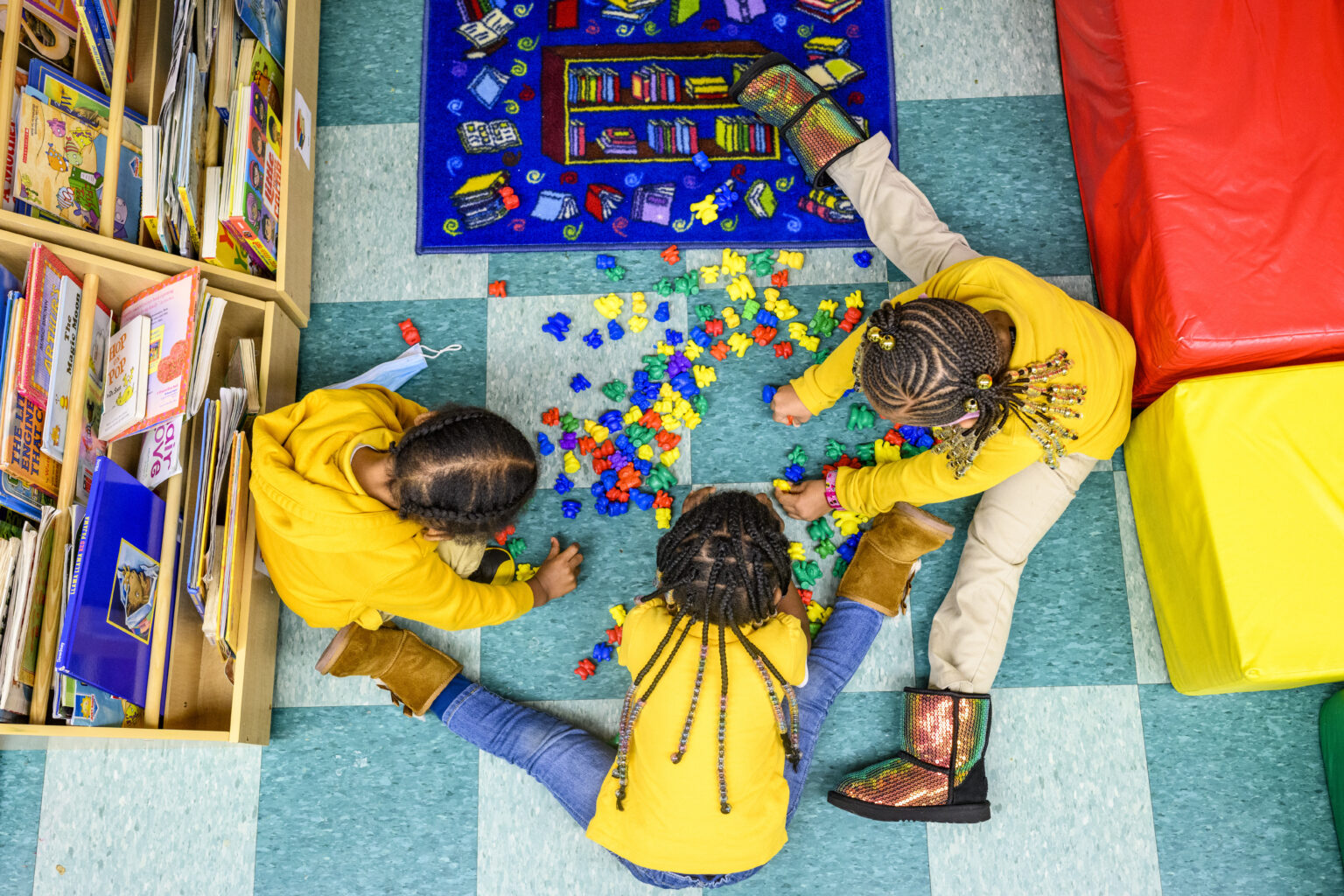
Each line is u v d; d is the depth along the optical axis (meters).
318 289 1.87
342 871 1.66
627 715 1.35
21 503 1.38
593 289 1.85
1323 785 1.64
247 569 1.51
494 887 1.65
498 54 1.96
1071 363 1.31
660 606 1.34
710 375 1.79
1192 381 1.46
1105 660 1.70
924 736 1.57
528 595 1.62
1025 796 1.66
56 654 1.36
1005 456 1.39
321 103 1.95
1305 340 1.44
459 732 1.63
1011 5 1.96
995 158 1.91
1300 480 1.42
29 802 1.67
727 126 1.90
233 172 1.56
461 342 1.84
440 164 1.91
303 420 1.45
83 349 1.49
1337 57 1.54
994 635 1.60
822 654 1.63
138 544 1.43
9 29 1.43
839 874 1.64
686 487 1.77
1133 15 1.58
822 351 1.80
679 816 1.32
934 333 1.21
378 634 1.61
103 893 1.65
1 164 1.40
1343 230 1.46
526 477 1.25
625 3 1.96
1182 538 1.52
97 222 1.57
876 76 1.94
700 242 1.86
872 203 1.76
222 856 1.66
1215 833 1.63
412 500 1.22
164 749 1.69
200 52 1.53
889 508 1.62
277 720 1.70
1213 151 1.51
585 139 1.91
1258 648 1.39
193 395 1.52
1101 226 1.74
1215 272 1.46
